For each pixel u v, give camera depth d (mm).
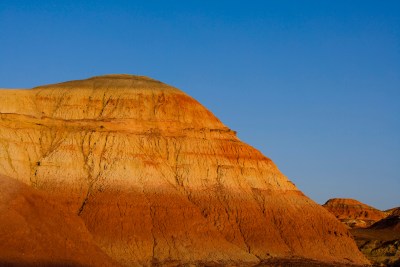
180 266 199250
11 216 137250
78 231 148625
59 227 144500
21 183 145125
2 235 134125
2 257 131375
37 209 143125
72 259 140625
